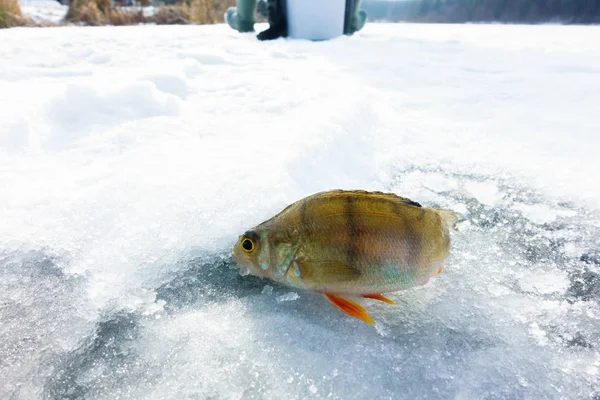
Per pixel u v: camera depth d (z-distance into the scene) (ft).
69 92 1.62
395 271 0.75
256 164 1.25
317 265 0.74
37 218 1.03
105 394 0.67
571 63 2.92
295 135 1.42
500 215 1.20
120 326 0.79
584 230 1.12
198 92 2.18
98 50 3.22
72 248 0.97
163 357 0.73
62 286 0.88
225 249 1.00
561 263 0.99
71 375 0.70
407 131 1.77
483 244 1.06
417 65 3.08
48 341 0.76
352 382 0.68
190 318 0.81
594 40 4.00
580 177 1.35
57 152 1.39
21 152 1.35
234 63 3.05
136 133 1.53
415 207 0.77
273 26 4.43
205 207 1.09
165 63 2.71
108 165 1.28
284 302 0.85
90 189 1.12
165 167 1.26
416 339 0.77
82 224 1.03
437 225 0.78
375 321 0.80
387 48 3.80
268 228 0.76
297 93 2.08
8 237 0.98
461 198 1.29
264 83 2.35
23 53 2.93
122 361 0.72
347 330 0.78
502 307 0.85
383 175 1.39
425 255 0.76
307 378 0.69
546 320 0.82
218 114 1.81
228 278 0.92
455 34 4.74
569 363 0.72
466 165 1.49
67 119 1.58
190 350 0.74
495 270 0.96
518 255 1.02
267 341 0.76
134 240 1.00
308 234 0.74
